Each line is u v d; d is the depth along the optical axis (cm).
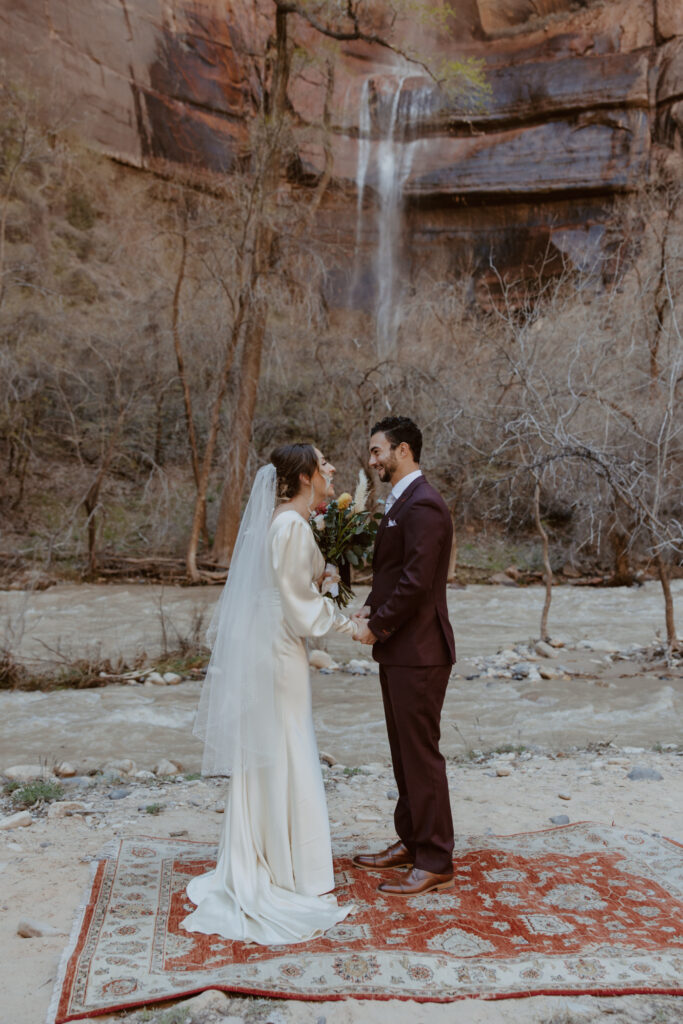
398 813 346
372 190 2539
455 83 1748
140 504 1716
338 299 2458
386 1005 238
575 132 2380
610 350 1341
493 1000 241
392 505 336
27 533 1575
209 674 327
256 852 312
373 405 1556
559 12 2462
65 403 1700
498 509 1409
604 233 2241
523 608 1262
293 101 2428
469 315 1673
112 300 1814
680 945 271
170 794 473
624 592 1410
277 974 253
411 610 320
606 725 648
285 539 314
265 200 1482
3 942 285
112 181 2047
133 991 244
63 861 361
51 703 709
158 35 2130
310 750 320
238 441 1498
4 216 1642
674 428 1052
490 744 597
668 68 2278
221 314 1583
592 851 360
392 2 1675
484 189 2441
